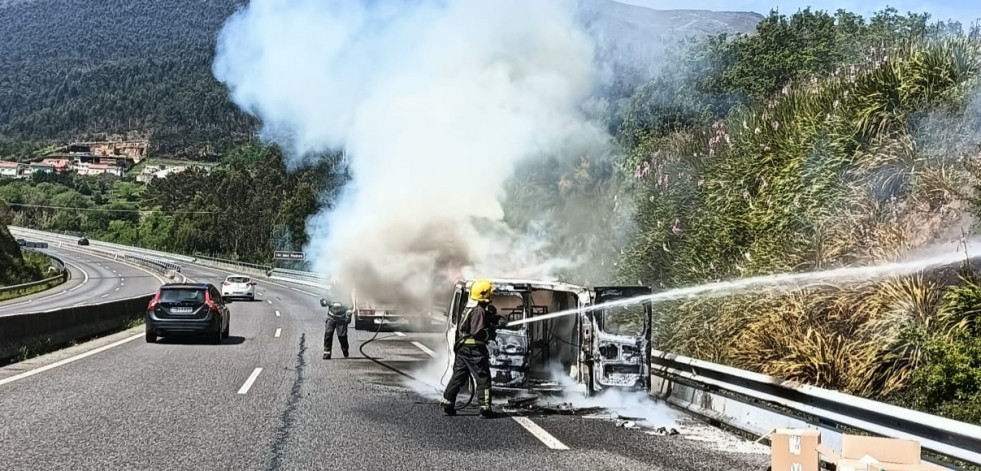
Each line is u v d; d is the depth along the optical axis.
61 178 189.50
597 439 8.90
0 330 15.09
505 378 10.60
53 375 13.31
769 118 16.70
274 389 12.15
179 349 17.84
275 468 7.35
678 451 8.32
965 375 8.73
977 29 13.62
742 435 9.21
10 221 159.00
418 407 10.85
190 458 7.63
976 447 6.36
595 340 10.65
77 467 7.21
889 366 9.86
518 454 8.10
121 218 156.62
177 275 66.12
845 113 13.66
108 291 54.75
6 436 8.49
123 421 9.38
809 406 8.36
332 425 9.45
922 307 9.96
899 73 13.30
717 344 12.42
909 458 6.58
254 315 30.88
